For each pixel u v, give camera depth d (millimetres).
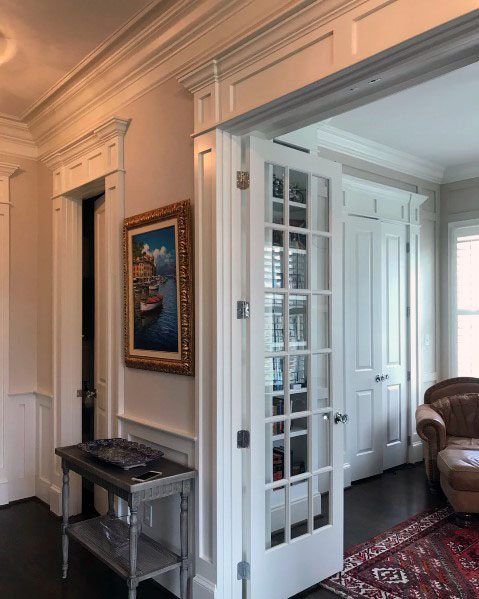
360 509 3791
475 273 5148
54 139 3850
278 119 2229
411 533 3350
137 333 2885
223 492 2324
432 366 5312
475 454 3684
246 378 2402
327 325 2773
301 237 2680
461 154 4871
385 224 4793
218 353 2332
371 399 4609
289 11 1942
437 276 5395
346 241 4395
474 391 4586
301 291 2635
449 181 5359
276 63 2035
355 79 1846
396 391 4902
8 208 3965
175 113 2650
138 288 2873
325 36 1845
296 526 2604
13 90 3379
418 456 5098
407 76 1823
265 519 2459
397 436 4910
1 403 3895
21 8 2463
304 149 2977
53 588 2676
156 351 2732
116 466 2465
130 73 2916
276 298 2553
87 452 2666
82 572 2848
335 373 2785
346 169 4465
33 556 3035
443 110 3803
